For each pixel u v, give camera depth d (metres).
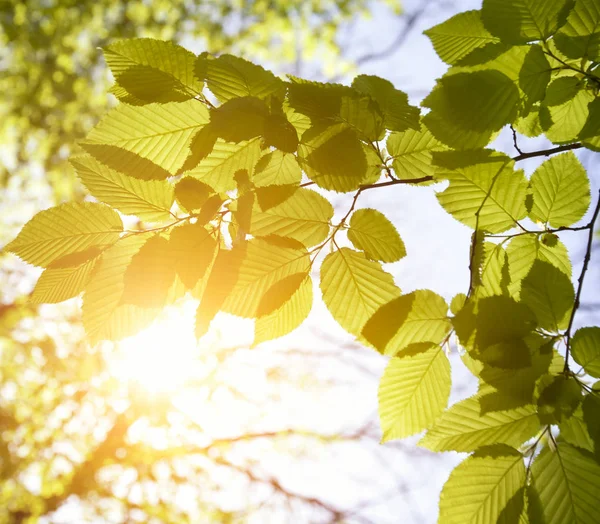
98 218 0.65
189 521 3.78
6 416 3.66
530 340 0.62
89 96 4.16
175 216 0.65
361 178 0.65
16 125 4.18
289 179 0.67
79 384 3.75
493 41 0.67
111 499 3.80
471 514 0.63
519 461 0.63
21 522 3.64
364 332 0.66
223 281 0.63
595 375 0.62
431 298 0.66
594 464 0.62
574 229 0.69
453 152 0.67
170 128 0.64
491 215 0.70
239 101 0.61
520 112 0.63
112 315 0.65
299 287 0.67
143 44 0.62
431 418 0.67
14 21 4.00
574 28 0.62
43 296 0.65
